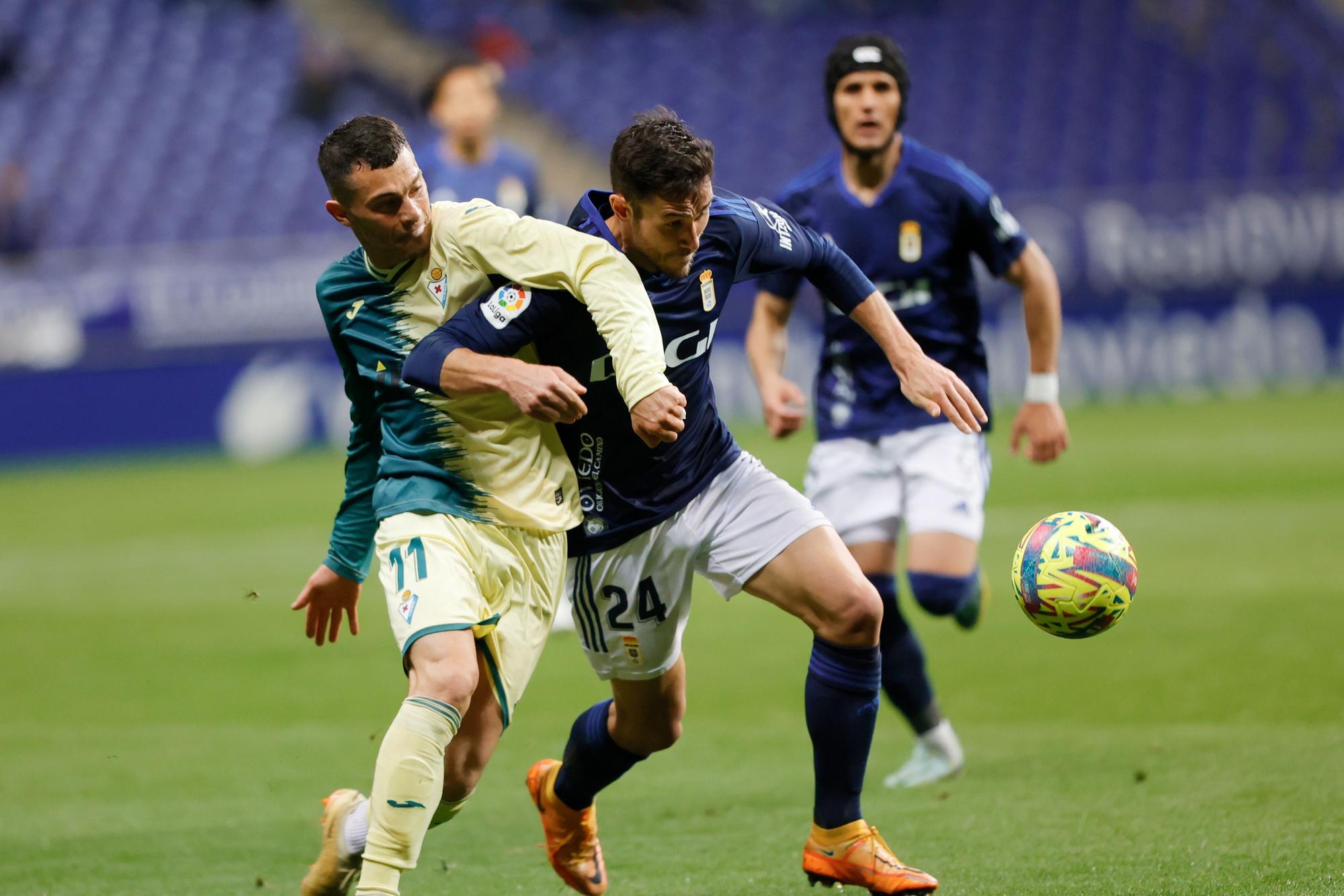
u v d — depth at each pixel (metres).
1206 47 83.19
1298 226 62.53
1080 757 17.81
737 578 13.05
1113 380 63.41
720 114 84.12
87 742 21.02
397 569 12.08
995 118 81.69
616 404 12.65
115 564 38.59
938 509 18.34
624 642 13.28
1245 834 13.85
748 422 62.75
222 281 63.59
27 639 29.66
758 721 21.12
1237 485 41.28
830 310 19.11
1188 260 63.03
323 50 83.88
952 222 18.78
